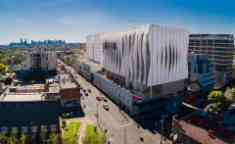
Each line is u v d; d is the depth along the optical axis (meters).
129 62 116.38
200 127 68.56
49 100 73.62
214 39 183.88
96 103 114.06
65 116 93.75
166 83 114.12
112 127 83.06
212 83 148.38
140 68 107.62
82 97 125.56
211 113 81.00
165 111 98.94
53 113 72.19
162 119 89.38
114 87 119.50
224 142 58.75
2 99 75.62
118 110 102.94
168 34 111.62
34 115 71.38
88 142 65.31
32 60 183.38
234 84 162.62
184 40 124.00
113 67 137.50
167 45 111.69
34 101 72.06
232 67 183.00
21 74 177.75
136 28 111.06
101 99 121.31
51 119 71.62
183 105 107.06
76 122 86.25
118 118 92.56
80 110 102.38
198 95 125.94
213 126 69.25
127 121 89.25
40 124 71.00
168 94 111.94
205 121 73.00
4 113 70.88
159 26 106.06
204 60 141.25
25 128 70.50
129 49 116.06
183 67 125.56
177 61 119.81
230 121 74.94
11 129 70.38
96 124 85.38
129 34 116.06
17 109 71.44
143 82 105.94
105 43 152.25
